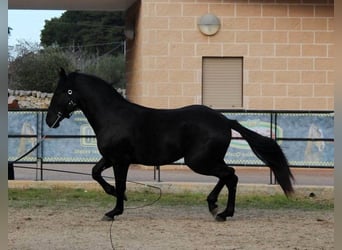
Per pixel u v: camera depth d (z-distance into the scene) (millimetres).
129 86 21328
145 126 10711
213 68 19047
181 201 13586
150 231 10258
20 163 15188
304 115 15117
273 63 18969
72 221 11109
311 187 14367
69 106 10930
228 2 18953
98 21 58594
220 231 10305
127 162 10859
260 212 12352
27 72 37781
